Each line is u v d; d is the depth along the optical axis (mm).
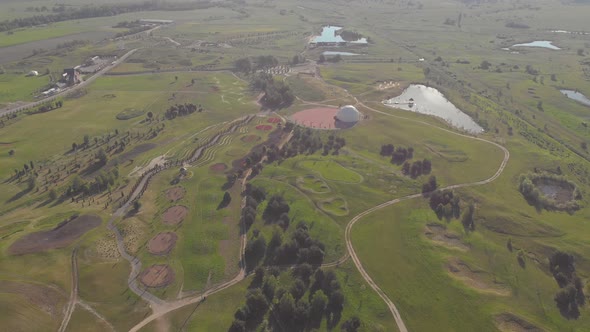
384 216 128500
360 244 116500
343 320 92875
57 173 151625
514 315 94625
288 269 106750
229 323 91000
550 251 115312
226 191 140000
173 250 113062
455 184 147000
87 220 123438
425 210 131500
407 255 112625
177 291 99875
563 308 97688
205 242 115938
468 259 111500
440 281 103938
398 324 92688
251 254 110938
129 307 95250
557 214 132750
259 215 127438
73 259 108188
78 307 94812
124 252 112000
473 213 128750
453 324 92812
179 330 89688
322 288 100500
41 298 95375
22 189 140375
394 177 150750
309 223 123688
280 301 93188
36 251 109750
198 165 158000
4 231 117875
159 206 132000
